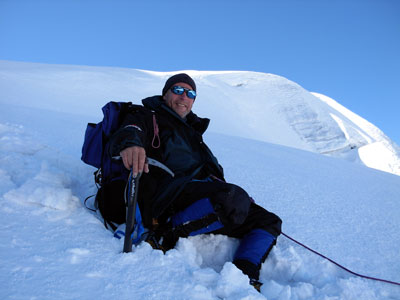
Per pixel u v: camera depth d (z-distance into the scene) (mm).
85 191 1832
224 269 1095
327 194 2705
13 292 769
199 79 35031
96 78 19750
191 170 1667
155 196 1473
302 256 1608
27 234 1064
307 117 32625
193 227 1423
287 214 2129
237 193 1395
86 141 1631
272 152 4699
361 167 5035
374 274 1575
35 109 4648
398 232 2104
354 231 2023
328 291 1310
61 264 939
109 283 908
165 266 1066
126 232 1123
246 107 31578
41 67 21219
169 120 1707
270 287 1205
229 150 3951
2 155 1740
